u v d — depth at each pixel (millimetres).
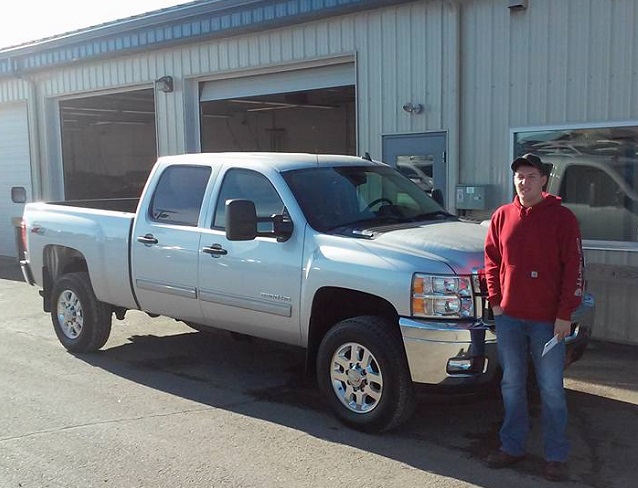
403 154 9719
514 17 8461
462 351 4691
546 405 4387
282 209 5773
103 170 24625
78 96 15047
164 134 13141
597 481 4383
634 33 7625
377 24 9766
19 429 5254
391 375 4941
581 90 8055
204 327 6809
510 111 8625
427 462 4660
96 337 7410
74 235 7406
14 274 14078
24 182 16500
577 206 8227
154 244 6598
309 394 6148
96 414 5594
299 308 5492
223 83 12414
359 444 4973
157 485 4301
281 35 10977
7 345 7965
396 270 4910
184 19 11875
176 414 5605
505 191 8766
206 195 6344
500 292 4504
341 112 21031
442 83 9180
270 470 4523
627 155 7828
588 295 5547
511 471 4527
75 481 4355
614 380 6461
